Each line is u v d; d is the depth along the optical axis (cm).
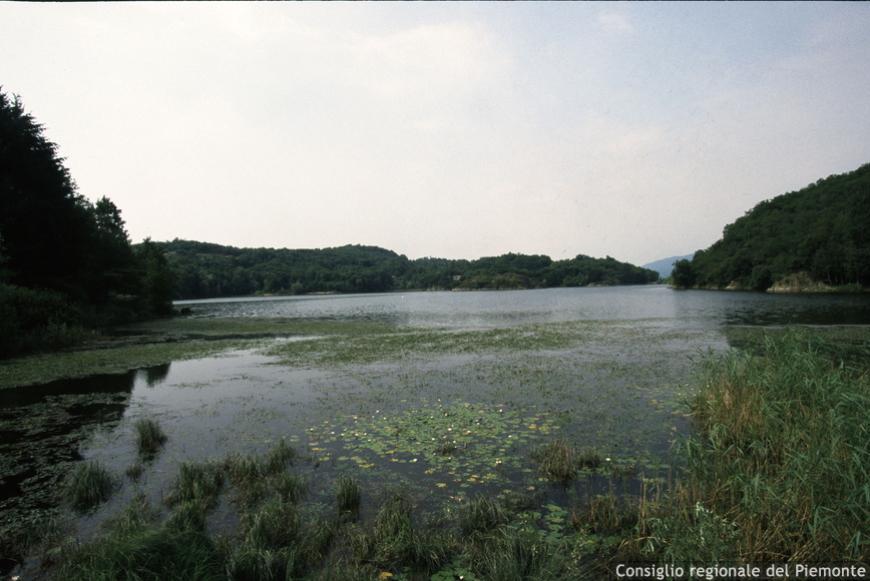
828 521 484
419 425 964
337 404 1152
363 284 17388
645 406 1065
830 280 7825
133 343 2500
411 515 597
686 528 506
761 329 2450
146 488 697
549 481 688
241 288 14788
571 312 4491
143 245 6019
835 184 11281
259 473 723
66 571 476
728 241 11994
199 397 1269
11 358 1988
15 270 2945
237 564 471
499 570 452
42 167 3253
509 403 1117
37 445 898
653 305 5319
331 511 611
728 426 797
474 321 3716
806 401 793
